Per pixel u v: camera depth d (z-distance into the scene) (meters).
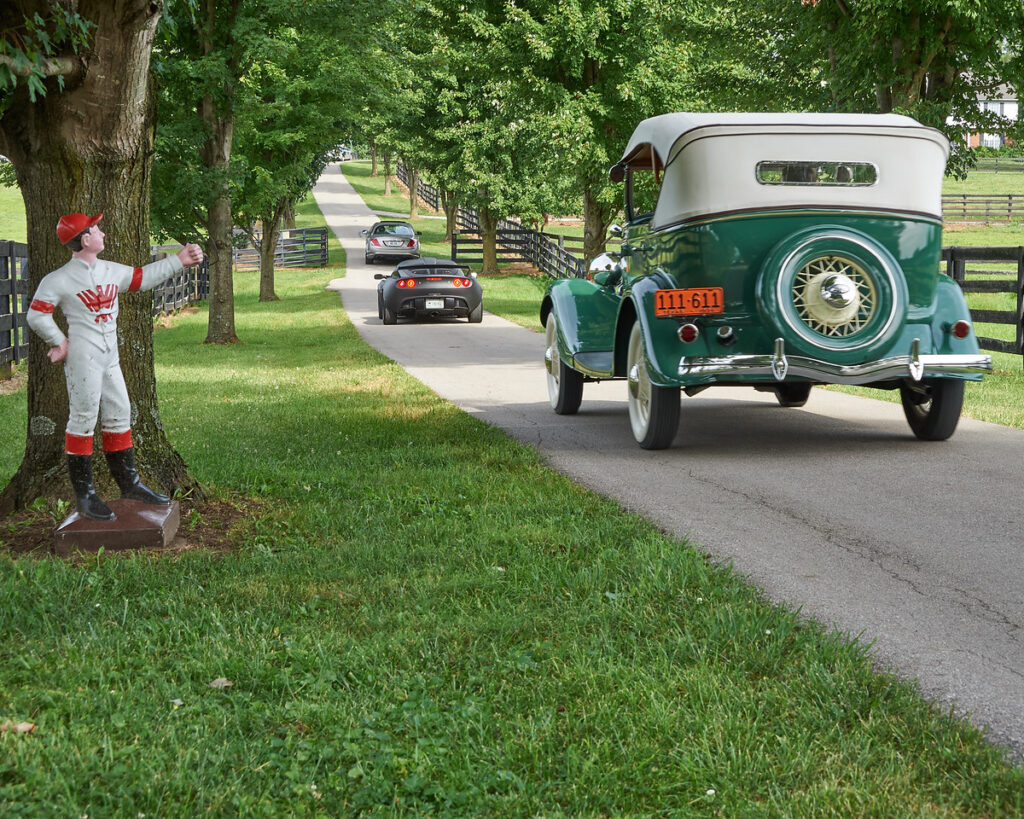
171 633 4.02
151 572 4.82
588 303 10.16
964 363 7.78
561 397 10.62
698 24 23.16
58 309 5.80
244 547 5.37
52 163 5.64
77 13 5.29
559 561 4.91
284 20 19.62
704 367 7.68
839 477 7.26
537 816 2.72
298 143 25.61
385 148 55.25
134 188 5.87
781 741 3.02
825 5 17.58
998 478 7.11
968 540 5.52
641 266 9.12
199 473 7.13
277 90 23.97
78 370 5.15
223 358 18.11
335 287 38.09
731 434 9.32
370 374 14.65
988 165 72.62
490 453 8.00
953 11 15.32
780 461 7.91
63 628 4.12
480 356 17.61
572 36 23.52
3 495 6.00
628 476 7.37
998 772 2.82
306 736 3.19
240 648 3.85
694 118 8.16
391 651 3.79
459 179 41.34
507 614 4.17
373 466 7.58
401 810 2.74
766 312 7.59
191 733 3.16
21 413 10.84
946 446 8.45
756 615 4.06
